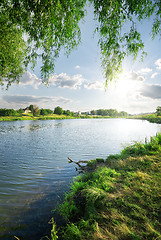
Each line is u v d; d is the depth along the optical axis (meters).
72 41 3.91
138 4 3.09
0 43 4.62
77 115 159.25
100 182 4.54
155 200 3.14
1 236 3.04
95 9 3.02
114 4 2.79
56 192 5.05
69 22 3.20
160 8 3.27
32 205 4.25
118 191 3.74
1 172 7.12
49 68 4.19
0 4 3.57
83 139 18.00
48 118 100.19
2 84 7.34
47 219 3.57
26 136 20.56
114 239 2.26
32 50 4.22
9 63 5.65
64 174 6.86
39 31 3.60
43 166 8.11
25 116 96.44
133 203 3.15
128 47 3.44
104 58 3.62
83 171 7.12
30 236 3.05
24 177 6.52
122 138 18.41
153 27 3.56
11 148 12.87
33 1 2.96
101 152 11.31
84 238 2.45
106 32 3.01
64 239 2.66
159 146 7.37
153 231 2.31
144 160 5.91
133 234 2.30
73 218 3.39
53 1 2.78
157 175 4.35
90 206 3.38
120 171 5.27
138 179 4.25
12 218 3.66
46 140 17.30
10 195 4.89
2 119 69.12
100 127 37.03
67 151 11.73
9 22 4.23
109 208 3.12
